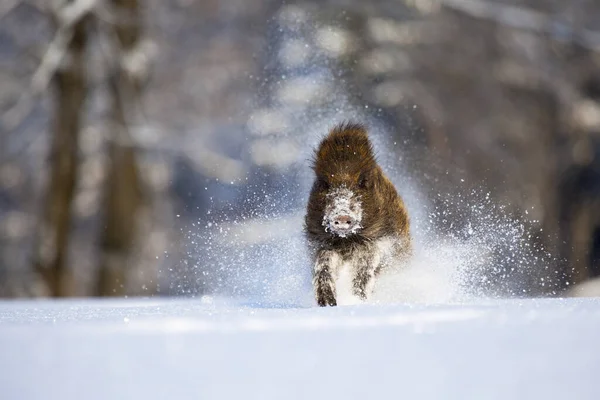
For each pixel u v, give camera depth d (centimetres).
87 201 7619
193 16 9300
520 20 7281
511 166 9006
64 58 6059
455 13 9100
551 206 9256
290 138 7731
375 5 8162
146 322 1310
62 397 937
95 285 6681
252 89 8581
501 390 983
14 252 8469
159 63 9019
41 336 1192
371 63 8138
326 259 2228
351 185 2198
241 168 7800
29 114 7688
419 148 6350
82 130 6400
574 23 7756
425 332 1205
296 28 8056
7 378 993
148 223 7388
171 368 1029
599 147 9688
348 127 2303
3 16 7088
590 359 1082
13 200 8700
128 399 930
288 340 1162
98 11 5962
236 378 998
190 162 8375
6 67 7131
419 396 961
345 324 1272
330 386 980
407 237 2505
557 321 1274
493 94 9300
